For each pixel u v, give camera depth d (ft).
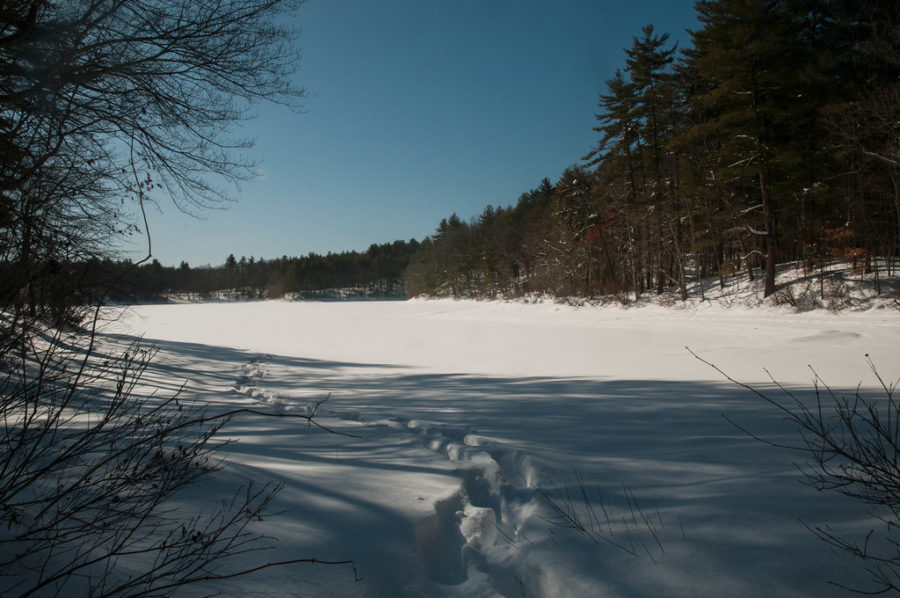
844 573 6.40
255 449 13.01
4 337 6.52
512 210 195.11
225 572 6.53
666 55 91.76
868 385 22.61
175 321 128.57
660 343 50.70
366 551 7.60
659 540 7.70
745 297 75.61
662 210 91.15
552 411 18.57
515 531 9.01
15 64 12.73
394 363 44.27
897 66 64.39
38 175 8.72
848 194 68.59
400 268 374.43
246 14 15.92
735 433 13.43
